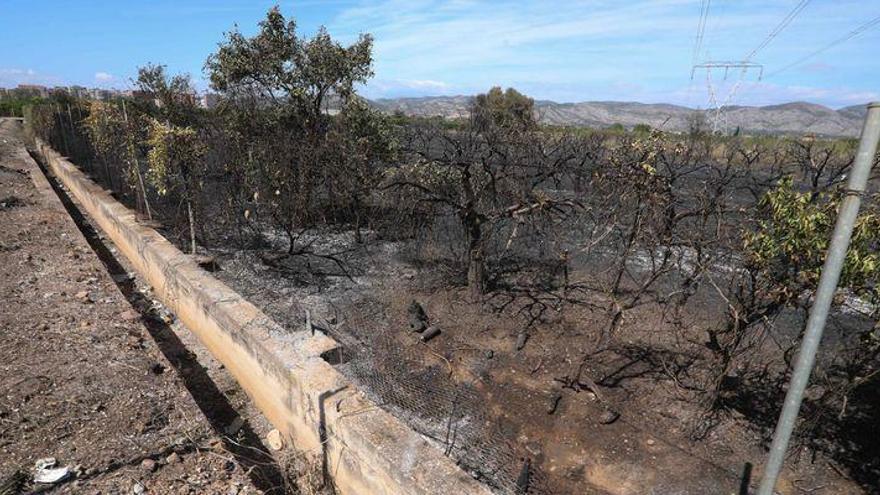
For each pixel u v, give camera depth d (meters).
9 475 3.54
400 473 3.17
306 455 4.37
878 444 4.63
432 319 6.96
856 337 5.44
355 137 10.43
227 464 3.93
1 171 13.80
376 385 5.49
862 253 3.51
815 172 6.08
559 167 7.61
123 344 5.51
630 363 5.82
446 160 7.37
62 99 19.00
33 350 5.20
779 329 6.39
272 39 10.08
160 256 7.19
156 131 7.71
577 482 4.29
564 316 6.88
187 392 4.80
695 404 5.13
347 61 10.52
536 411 5.13
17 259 7.66
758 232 4.41
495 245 8.61
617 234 7.24
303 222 10.12
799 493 4.19
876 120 1.94
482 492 3.00
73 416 4.25
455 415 5.08
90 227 11.03
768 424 4.89
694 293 6.59
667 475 4.33
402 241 9.76
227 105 10.64
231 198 9.52
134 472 3.69
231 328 5.39
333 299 7.51
